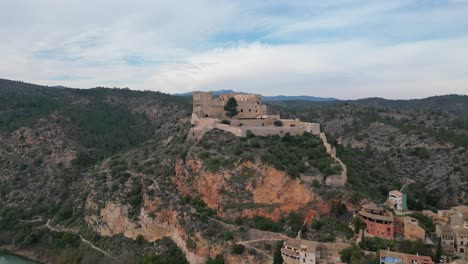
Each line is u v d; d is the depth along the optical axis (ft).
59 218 583.99
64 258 488.44
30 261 514.68
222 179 437.58
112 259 447.01
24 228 579.89
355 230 370.32
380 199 453.99
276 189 416.87
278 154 449.89
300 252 334.03
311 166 441.27
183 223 429.79
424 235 361.10
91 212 537.65
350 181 441.68
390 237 362.33
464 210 428.56
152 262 402.93
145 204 481.46
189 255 402.52
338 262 331.36
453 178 574.56
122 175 558.15
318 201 398.42
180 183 482.69
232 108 609.83
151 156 602.03
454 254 353.31
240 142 487.20
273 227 390.63
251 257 363.35
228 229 399.24
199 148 497.46
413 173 615.16
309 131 542.98
